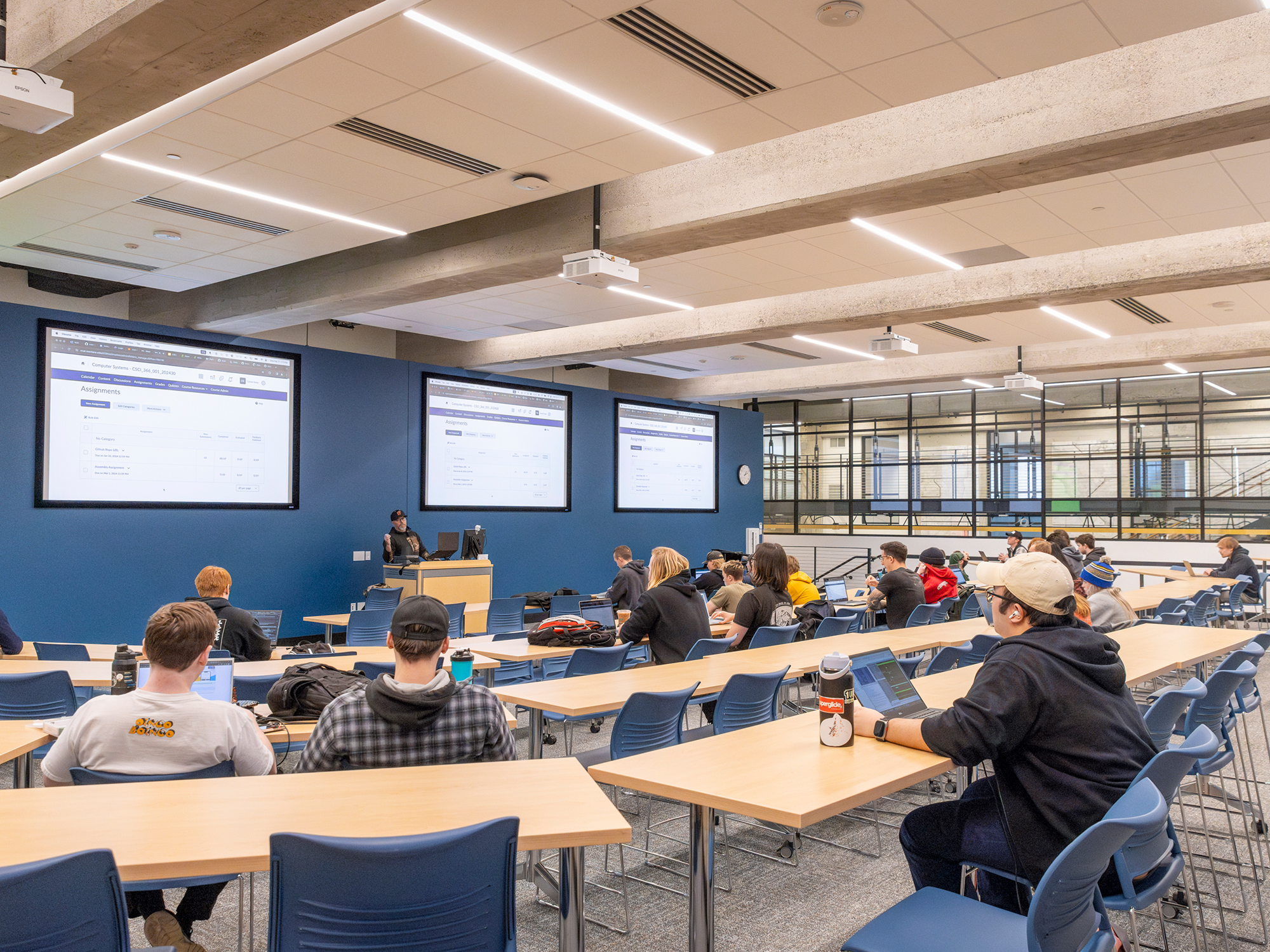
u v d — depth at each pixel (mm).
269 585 10023
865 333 11742
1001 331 11484
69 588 8484
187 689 2426
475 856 1628
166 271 8531
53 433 8391
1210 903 3283
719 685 3930
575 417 13805
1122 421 15398
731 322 10523
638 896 3404
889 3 3926
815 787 2143
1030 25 4094
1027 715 2160
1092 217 6844
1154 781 1965
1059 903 1624
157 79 4453
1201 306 9953
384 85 4750
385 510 11242
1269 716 6602
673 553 5512
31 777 3119
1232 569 10648
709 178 6309
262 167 5898
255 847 1690
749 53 4363
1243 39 4543
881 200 5836
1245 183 6125
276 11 3865
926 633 5715
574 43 4316
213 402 9547
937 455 17141
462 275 7652
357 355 11000
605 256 6555
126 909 1509
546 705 3453
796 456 18781
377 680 2328
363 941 1569
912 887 3490
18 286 9195
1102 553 9406
